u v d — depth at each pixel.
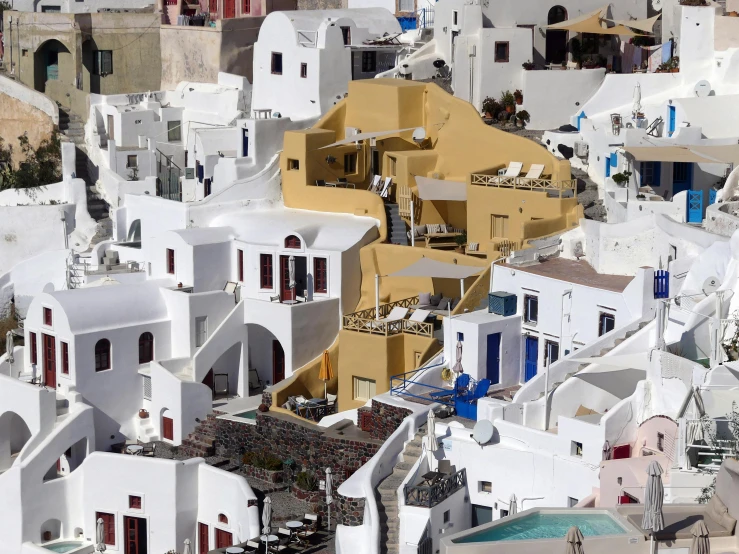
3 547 128.00
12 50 182.00
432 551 105.56
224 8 184.38
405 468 111.75
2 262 163.12
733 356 104.25
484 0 152.88
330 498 118.12
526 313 123.81
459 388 116.81
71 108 175.88
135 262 148.62
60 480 128.12
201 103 172.25
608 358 108.94
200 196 159.75
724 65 143.75
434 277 130.88
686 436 96.56
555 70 150.38
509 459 107.44
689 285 113.19
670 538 81.44
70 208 163.50
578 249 126.94
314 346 138.00
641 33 153.88
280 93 162.00
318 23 162.12
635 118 142.38
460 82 150.88
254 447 128.62
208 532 124.50
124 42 180.75
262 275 140.25
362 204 144.00
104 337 135.25
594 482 103.12
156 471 124.38
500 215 137.12
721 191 127.19
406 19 174.50
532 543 82.38
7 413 134.50
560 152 142.12
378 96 149.00
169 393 134.50
